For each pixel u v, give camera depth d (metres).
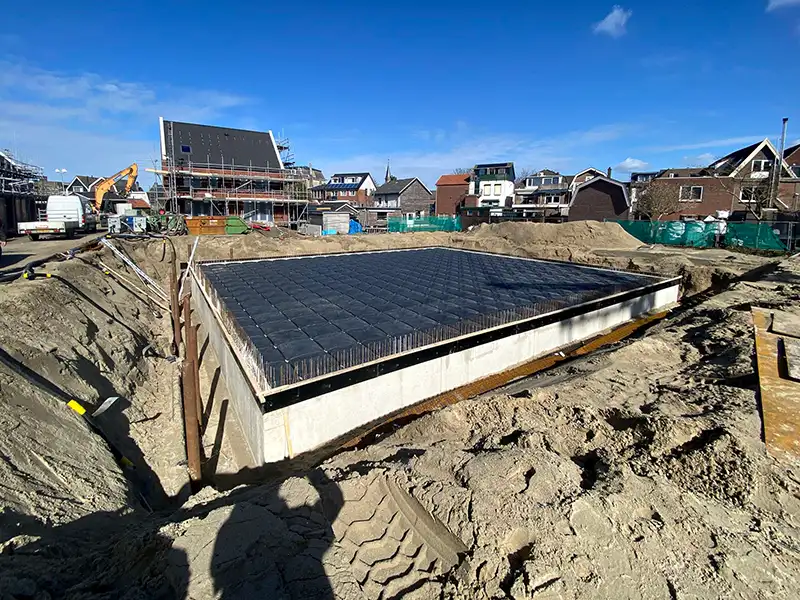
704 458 5.09
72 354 9.26
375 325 10.27
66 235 26.64
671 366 9.00
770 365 7.73
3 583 3.38
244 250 28.50
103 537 4.79
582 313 12.31
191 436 7.28
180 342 13.68
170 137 40.34
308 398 7.30
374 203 64.19
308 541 4.07
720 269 19.70
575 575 3.48
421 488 4.66
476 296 13.19
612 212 40.00
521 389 8.23
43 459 5.68
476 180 57.12
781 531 4.13
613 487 4.56
